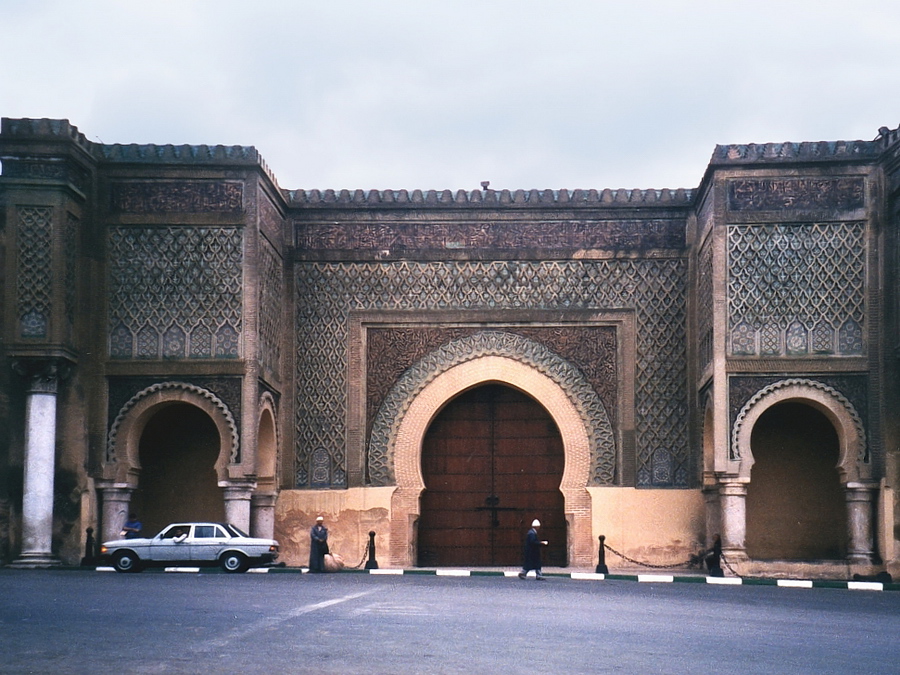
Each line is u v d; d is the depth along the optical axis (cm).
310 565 2184
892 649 1238
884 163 2184
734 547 2167
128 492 2286
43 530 2180
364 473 2427
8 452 2208
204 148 2275
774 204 2216
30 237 2186
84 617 1319
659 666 1088
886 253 2180
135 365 2256
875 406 2177
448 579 2044
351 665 1051
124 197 2286
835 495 2383
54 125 2191
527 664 1081
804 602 1720
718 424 2183
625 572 2288
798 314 2195
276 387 2397
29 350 2173
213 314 2256
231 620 1317
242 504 2225
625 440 2411
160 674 988
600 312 2438
